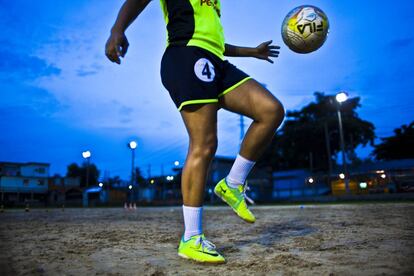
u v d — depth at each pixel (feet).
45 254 9.02
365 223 15.98
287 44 9.43
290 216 24.21
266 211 34.86
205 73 7.86
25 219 28.71
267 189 153.69
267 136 8.47
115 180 252.83
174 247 10.14
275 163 178.19
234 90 8.51
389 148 165.68
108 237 12.89
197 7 8.29
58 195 184.85
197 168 7.88
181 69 7.91
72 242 11.46
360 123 157.79
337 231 12.92
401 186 93.56
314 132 157.17
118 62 7.39
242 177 8.86
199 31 8.18
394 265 6.74
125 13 7.45
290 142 165.99
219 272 6.72
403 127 165.07
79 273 6.84
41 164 185.57
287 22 9.35
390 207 34.47
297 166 176.24
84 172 256.32
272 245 9.89
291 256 7.91
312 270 6.57
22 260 8.20
